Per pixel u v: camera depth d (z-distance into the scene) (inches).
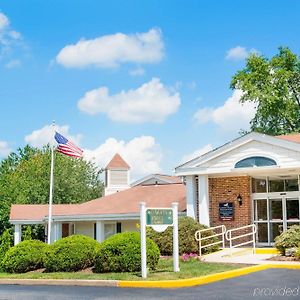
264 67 1974.7
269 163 1039.0
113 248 784.3
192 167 1119.6
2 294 637.9
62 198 2116.1
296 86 2014.0
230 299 536.7
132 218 1261.1
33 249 888.3
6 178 1998.0
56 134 1180.5
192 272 725.9
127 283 674.8
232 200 1108.5
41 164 2161.7
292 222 1056.8
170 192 1371.8
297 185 1066.1
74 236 863.7
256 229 1065.5
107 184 1947.6
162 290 623.5
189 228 1005.2
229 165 1080.8
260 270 753.0
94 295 600.7
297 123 1964.8
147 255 778.8
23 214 1432.1
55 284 730.8
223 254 959.0
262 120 1990.7
